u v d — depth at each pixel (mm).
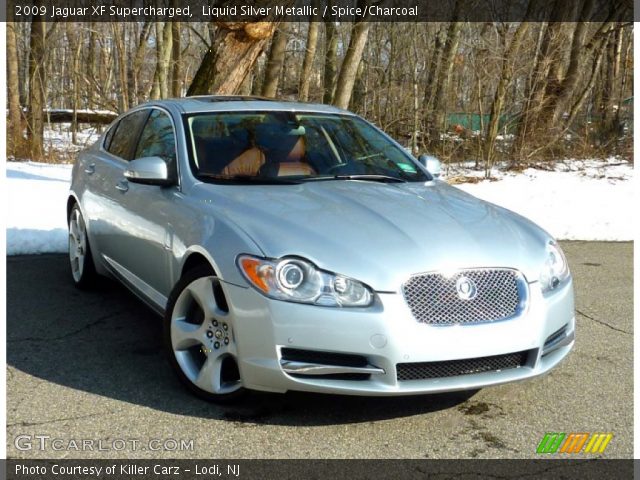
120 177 5273
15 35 17469
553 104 17188
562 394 4180
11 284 6180
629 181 14375
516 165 15852
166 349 4066
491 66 15297
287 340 3473
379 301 3463
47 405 3828
